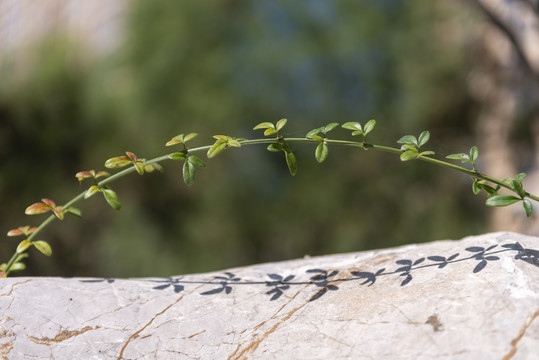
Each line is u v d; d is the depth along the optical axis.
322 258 1.72
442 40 8.57
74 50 8.34
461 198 7.94
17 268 1.67
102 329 1.36
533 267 1.29
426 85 8.33
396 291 1.34
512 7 6.32
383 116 8.17
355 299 1.36
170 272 7.53
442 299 1.25
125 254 7.53
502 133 7.96
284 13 8.25
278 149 1.46
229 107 7.66
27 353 1.28
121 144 7.71
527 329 1.10
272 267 1.67
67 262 7.48
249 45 8.05
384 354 1.16
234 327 1.36
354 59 8.20
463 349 1.10
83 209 7.61
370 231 7.99
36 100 7.79
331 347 1.22
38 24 8.73
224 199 7.67
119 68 8.16
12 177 7.48
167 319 1.40
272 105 7.79
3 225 7.40
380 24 8.50
